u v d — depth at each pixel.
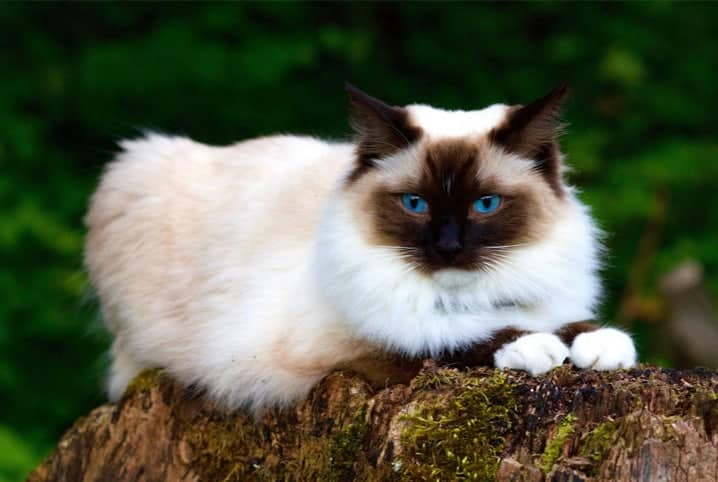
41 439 9.97
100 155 11.71
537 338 4.43
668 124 11.99
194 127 11.64
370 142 4.88
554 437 3.96
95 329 6.65
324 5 12.40
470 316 4.71
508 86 11.98
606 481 3.73
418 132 4.80
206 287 5.47
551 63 12.19
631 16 12.42
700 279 9.77
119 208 5.98
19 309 10.51
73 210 11.16
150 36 11.91
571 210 4.89
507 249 4.68
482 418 4.07
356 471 4.33
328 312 4.88
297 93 11.88
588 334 4.51
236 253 5.43
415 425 4.14
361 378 4.72
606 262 6.60
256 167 5.79
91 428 5.54
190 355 5.35
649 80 12.12
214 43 11.76
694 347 9.51
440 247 4.58
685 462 3.71
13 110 11.52
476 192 4.67
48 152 11.66
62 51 12.08
